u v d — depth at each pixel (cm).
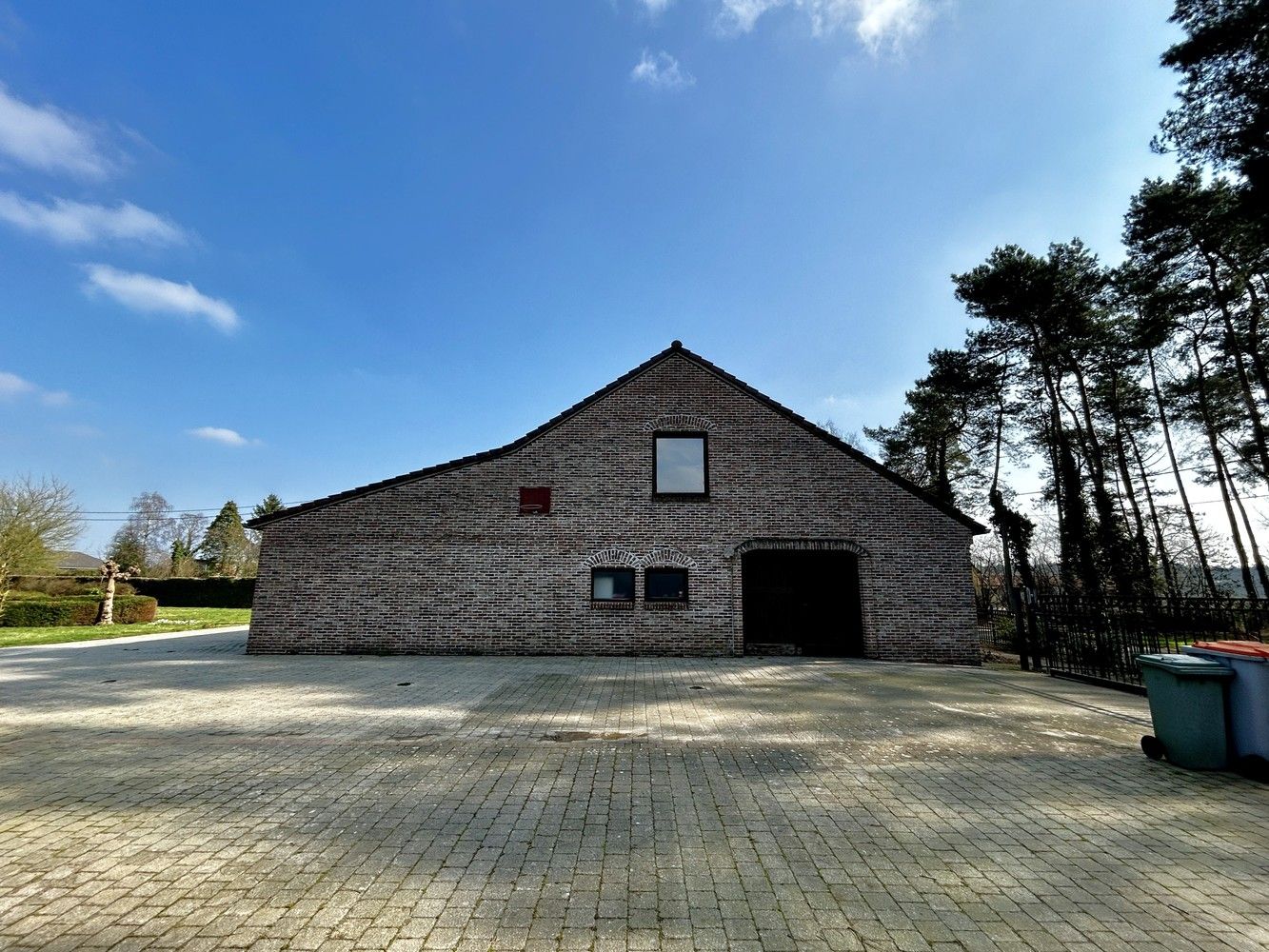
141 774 551
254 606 1395
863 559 1418
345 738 675
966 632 1380
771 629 1423
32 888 347
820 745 648
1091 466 2328
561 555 1420
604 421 1478
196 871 368
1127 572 1889
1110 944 299
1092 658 1087
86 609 2722
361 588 1402
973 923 316
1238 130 1311
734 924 314
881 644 1377
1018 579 2772
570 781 535
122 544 6081
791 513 1437
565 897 340
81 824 438
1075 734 701
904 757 609
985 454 2866
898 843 411
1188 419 2433
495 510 1434
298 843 407
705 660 1317
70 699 892
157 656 1373
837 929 310
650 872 369
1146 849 404
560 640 1388
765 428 1477
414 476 1440
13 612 2569
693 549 1425
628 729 713
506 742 659
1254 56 1290
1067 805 480
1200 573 2609
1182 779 544
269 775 549
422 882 356
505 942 298
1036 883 359
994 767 576
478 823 442
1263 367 2009
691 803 484
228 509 7131
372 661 1284
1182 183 2005
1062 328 2284
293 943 295
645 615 1398
